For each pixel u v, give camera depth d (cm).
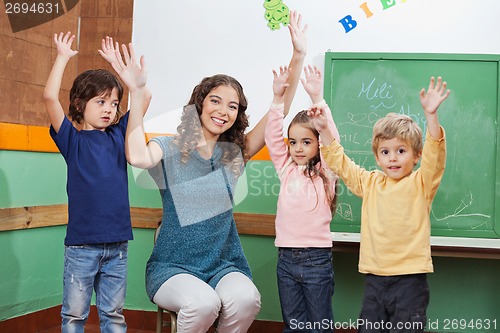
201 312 200
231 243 236
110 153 226
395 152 220
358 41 281
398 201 217
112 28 299
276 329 284
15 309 265
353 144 279
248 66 288
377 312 217
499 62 271
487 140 273
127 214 227
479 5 274
